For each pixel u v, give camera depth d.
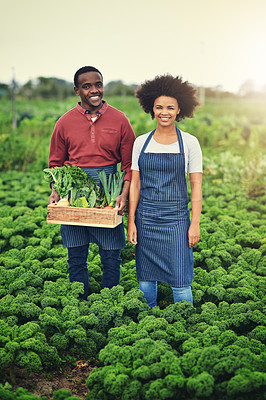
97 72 3.49
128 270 4.39
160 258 3.51
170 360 2.71
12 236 5.20
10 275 3.96
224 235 5.04
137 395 2.56
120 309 3.38
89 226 3.69
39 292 3.79
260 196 7.29
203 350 2.75
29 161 9.64
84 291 3.87
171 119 3.34
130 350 2.88
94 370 2.84
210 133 11.52
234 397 2.50
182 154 3.37
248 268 4.46
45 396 2.82
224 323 3.25
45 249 4.71
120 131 3.63
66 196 3.60
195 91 3.46
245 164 8.33
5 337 3.00
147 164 3.41
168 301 4.13
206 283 4.05
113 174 3.71
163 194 3.41
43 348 2.98
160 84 3.31
